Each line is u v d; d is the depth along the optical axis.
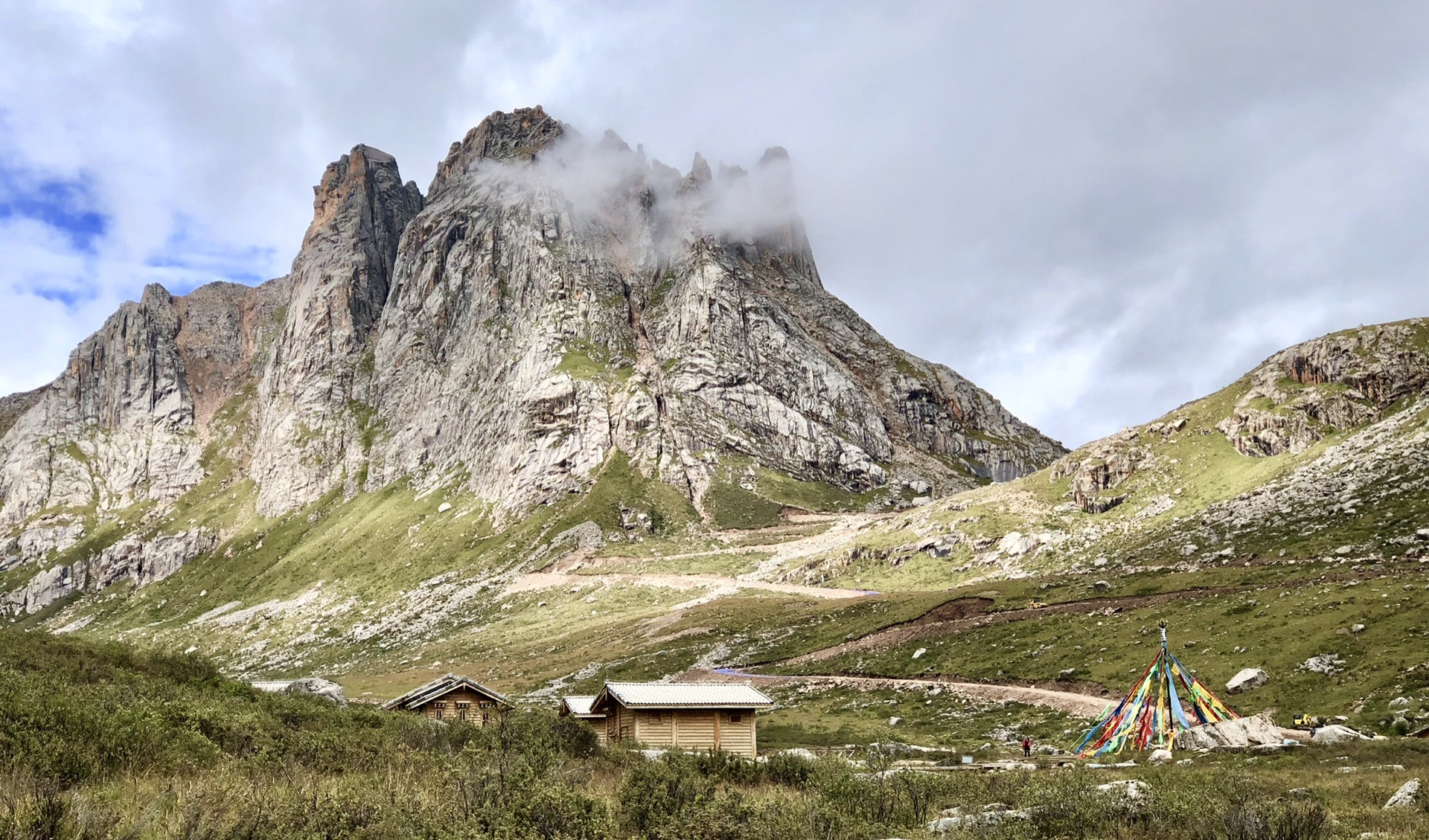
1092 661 80.25
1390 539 89.94
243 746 29.53
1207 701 55.97
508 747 34.59
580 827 18.83
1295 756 44.34
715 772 33.69
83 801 16.95
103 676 40.41
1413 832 23.00
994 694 80.31
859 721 81.50
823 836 20.62
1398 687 56.25
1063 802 25.16
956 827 22.58
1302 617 73.00
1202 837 22.08
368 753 30.14
